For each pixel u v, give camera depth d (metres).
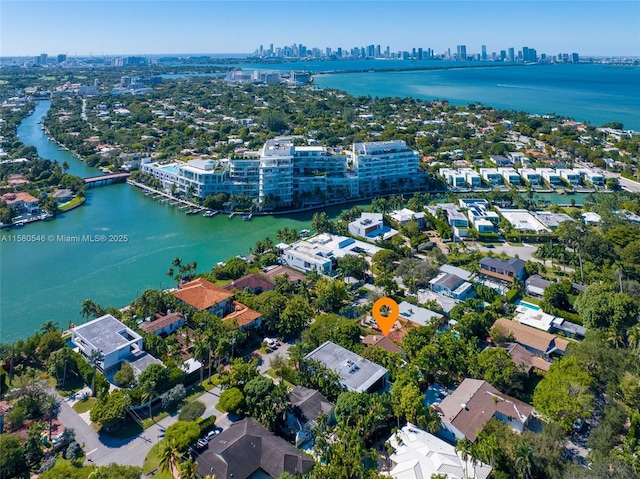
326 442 82.50
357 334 120.00
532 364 111.56
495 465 80.38
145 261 182.00
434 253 174.88
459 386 103.25
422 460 81.50
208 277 160.12
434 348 108.19
